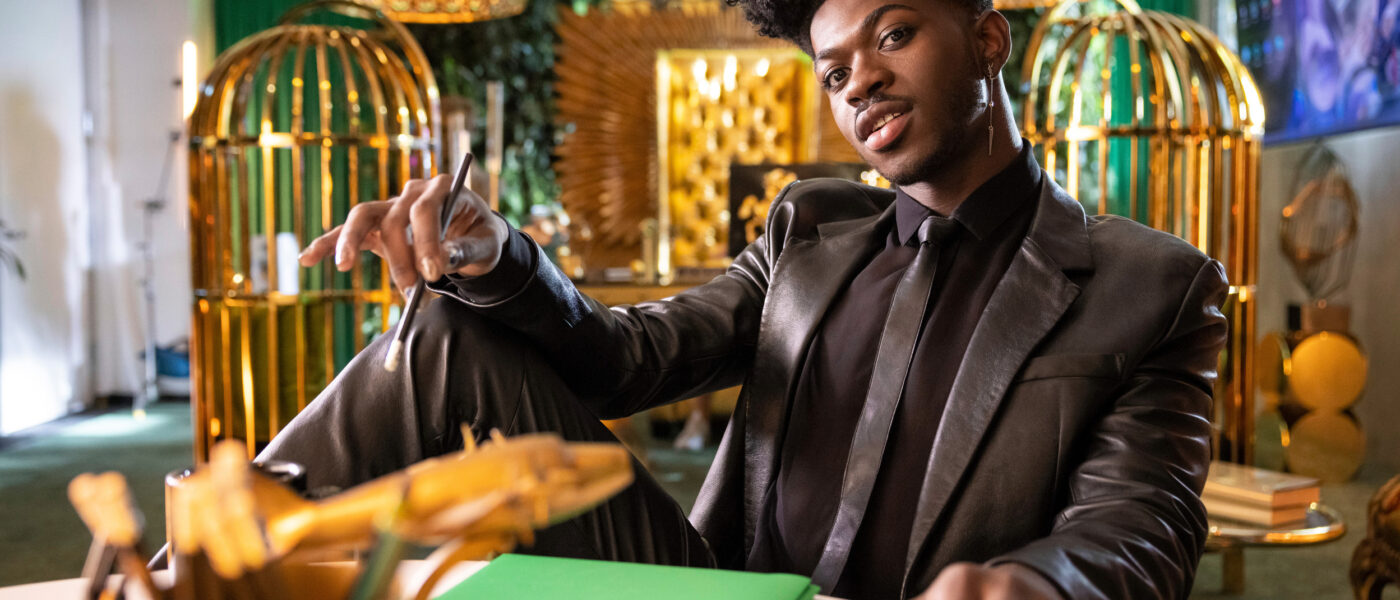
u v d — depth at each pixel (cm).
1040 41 318
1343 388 383
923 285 89
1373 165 419
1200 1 575
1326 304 400
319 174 567
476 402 82
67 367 559
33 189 523
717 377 104
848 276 96
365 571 33
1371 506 193
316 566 44
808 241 101
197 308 310
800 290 97
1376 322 418
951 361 87
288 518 34
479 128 619
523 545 79
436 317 84
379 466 80
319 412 81
